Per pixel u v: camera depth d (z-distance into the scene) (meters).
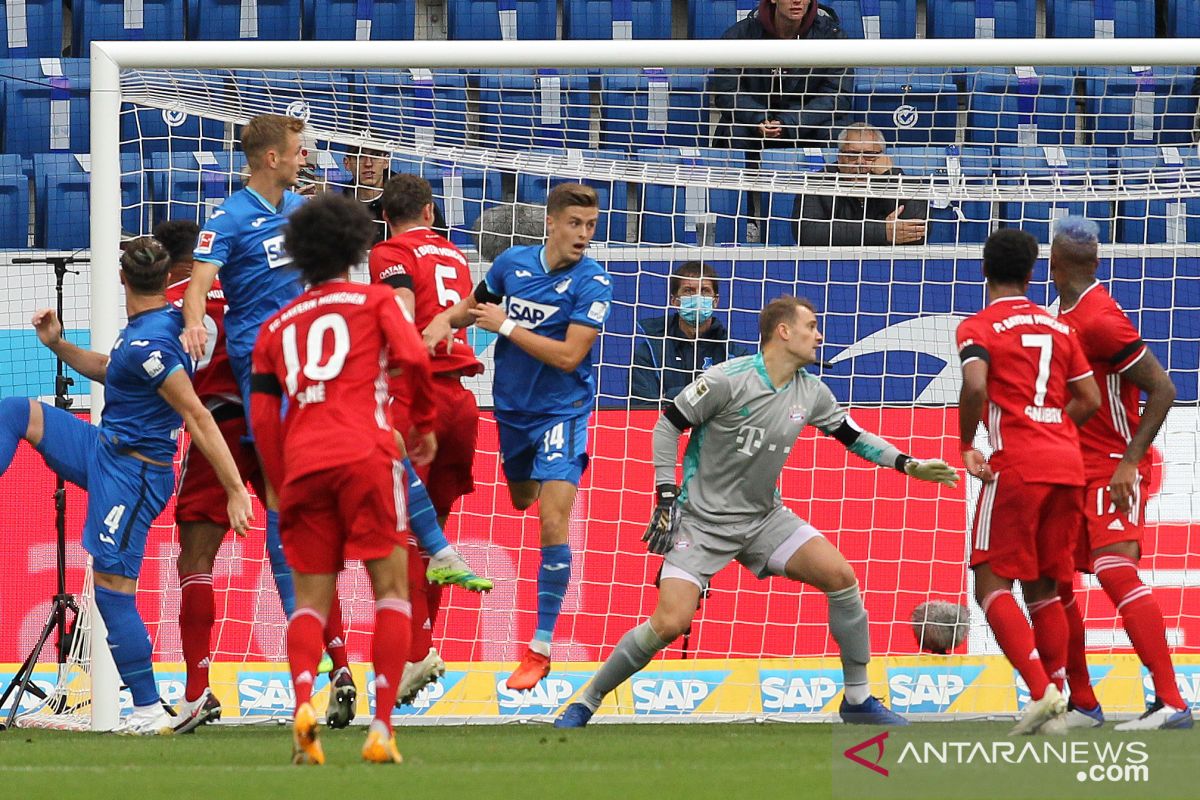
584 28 45.75
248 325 23.58
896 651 30.78
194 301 22.55
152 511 23.47
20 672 27.16
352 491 16.22
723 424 23.73
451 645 30.47
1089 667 29.88
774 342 23.66
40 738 22.77
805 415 23.88
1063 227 24.19
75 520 31.05
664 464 23.94
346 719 23.41
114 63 27.98
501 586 30.70
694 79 39.72
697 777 15.73
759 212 36.28
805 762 17.70
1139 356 23.42
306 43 28.69
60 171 42.19
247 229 23.38
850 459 31.31
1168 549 30.67
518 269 25.42
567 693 29.88
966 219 34.47
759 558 24.42
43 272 34.88
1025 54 29.05
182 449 31.44
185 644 24.09
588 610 30.83
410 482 21.86
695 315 32.31
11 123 44.06
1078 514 22.08
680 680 29.58
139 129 31.61
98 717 26.17
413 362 16.53
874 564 31.09
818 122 34.88
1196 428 30.86
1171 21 45.47
